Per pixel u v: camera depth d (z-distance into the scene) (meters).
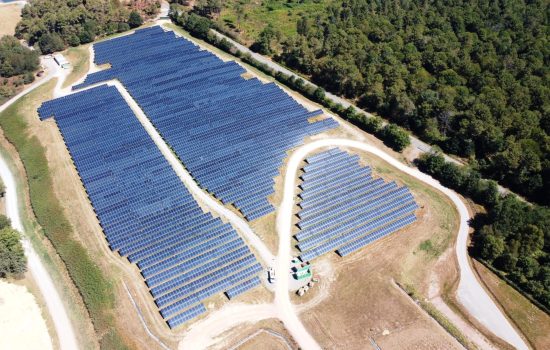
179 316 105.25
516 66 184.38
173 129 163.50
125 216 129.25
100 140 158.38
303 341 102.00
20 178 150.38
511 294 115.06
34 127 168.50
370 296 112.19
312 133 165.00
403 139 157.25
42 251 124.25
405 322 107.06
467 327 107.69
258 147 155.62
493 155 156.00
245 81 193.88
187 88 188.38
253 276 115.31
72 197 137.38
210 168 146.12
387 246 125.44
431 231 131.00
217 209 133.50
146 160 149.38
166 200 134.50
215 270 115.94
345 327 105.25
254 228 128.00
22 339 102.69
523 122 154.00
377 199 138.75
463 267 121.81
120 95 183.38
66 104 177.62
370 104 182.88
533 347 104.00
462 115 163.12
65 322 107.25
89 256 119.38
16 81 198.50
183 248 120.44
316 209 134.12
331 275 116.69
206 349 100.12
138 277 114.12
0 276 116.62
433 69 193.38
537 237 119.75
